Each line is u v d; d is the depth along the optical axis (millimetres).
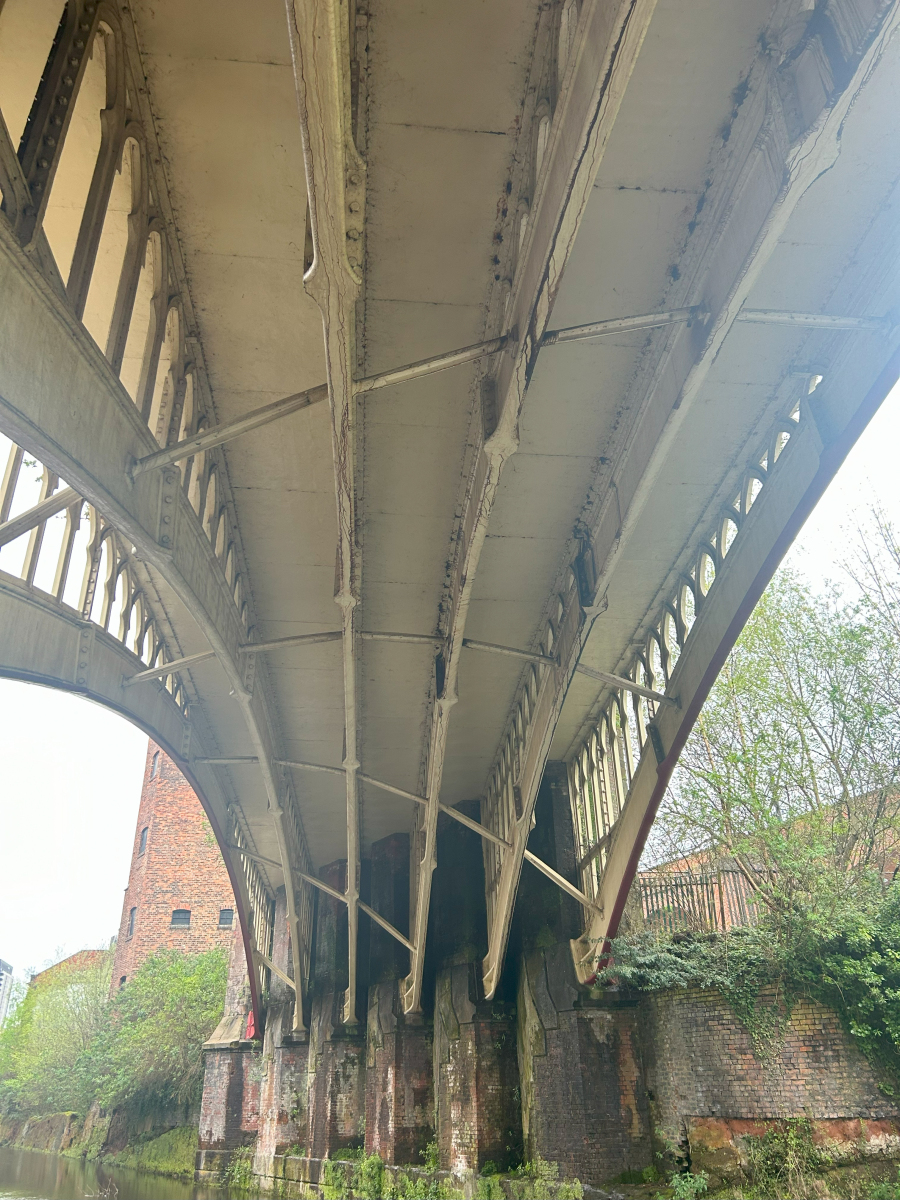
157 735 14805
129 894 48781
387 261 9039
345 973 26812
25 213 5559
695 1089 15242
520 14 7121
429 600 14836
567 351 10062
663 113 7805
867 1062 12773
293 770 21484
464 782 22469
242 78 7539
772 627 17016
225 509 12266
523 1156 18516
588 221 8680
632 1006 16922
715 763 17672
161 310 8602
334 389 7086
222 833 21141
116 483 7348
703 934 15828
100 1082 37469
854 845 15203
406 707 18672
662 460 9734
